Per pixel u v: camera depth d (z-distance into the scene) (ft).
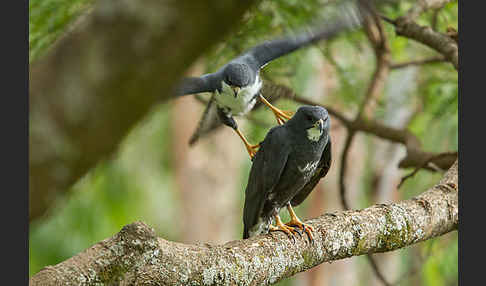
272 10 35.76
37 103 8.39
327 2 34.19
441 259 54.34
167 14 8.32
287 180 31.30
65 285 18.89
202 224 75.56
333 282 76.43
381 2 32.27
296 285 76.28
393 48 48.98
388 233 26.40
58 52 8.43
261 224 31.78
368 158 75.10
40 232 64.69
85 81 8.31
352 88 49.65
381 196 72.43
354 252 26.09
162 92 8.66
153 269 20.63
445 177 30.40
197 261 21.88
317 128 29.84
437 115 48.65
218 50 38.42
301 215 80.53
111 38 8.30
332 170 74.49
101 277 19.53
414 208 27.22
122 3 8.30
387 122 57.00
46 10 30.66
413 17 38.42
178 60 8.50
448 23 43.65
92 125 8.43
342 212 26.76
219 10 8.46
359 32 42.80
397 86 53.06
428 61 45.44
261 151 31.14
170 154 82.89
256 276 23.32
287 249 24.56
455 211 28.12
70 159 8.54
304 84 54.08
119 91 8.39
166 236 83.97
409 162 40.45
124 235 20.24
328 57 44.24
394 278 72.38
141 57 8.36
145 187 80.94
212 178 75.92
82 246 66.54
